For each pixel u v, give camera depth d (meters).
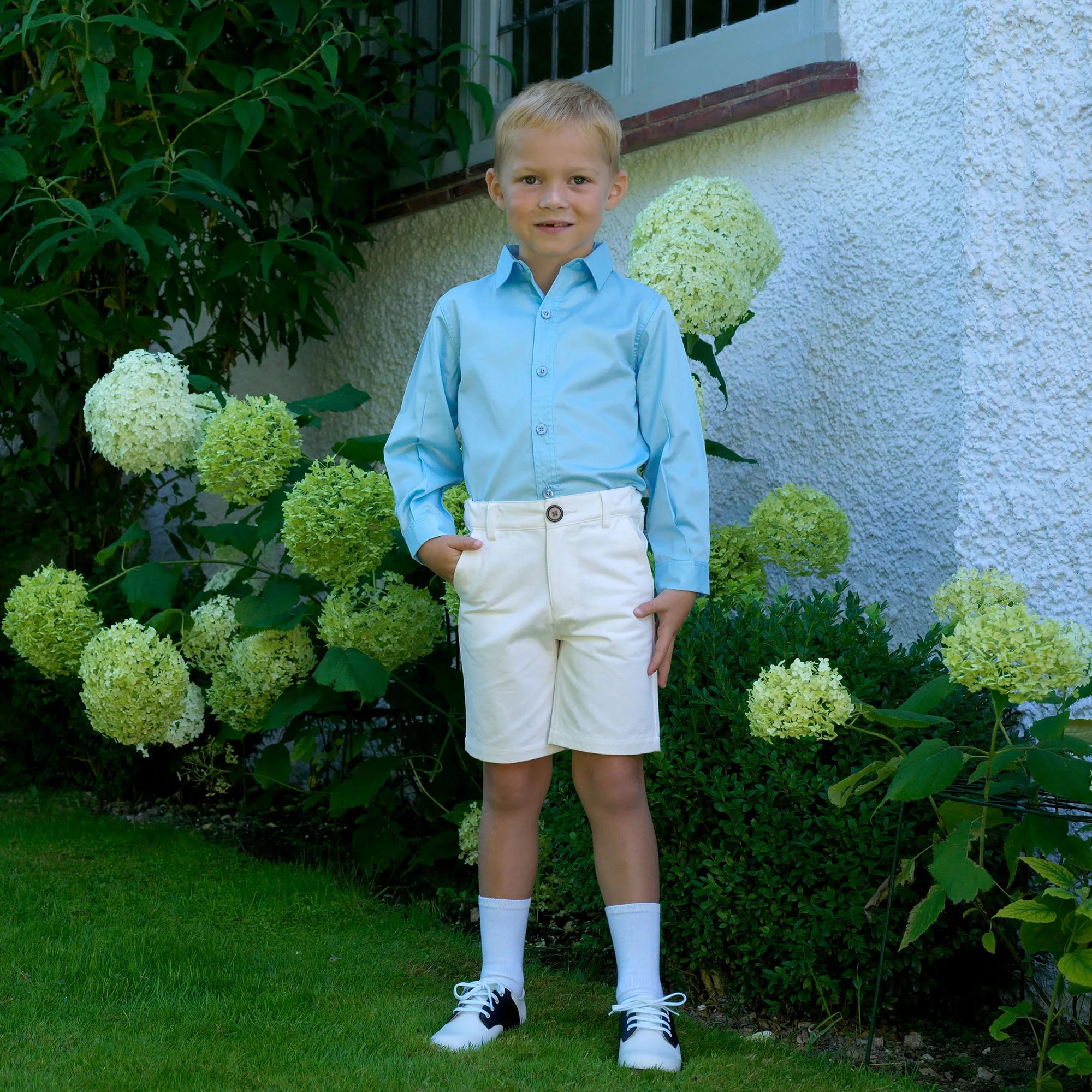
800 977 2.08
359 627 2.59
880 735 1.92
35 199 3.12
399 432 2.06
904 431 2.64
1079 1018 2.02
